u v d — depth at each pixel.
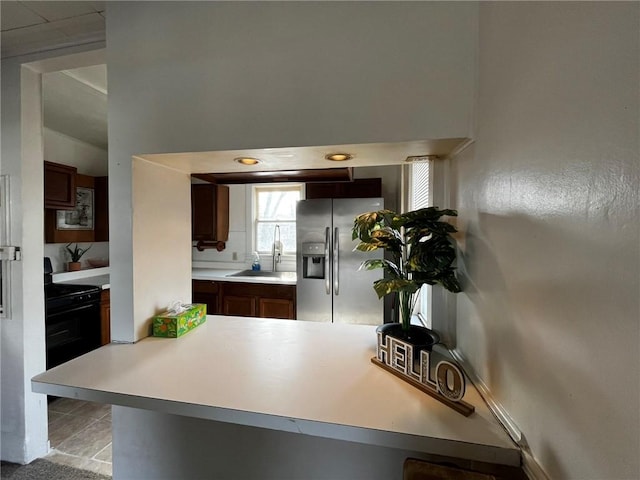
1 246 1.79
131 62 1.28
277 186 3.99
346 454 1.23
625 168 0.44
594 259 0.50
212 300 3.50
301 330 1.56
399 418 0.84
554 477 0.61
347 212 3.02
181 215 1.65
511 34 0.78
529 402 0.70
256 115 1.18
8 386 1.82
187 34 1.23
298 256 3.13
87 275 3.51
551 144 0.62
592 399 0.51
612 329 0.47
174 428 1.39
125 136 1.30
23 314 1.79
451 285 1.08
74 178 3.18
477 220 1.01
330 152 1.23
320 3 1.13
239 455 1.33
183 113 1.24
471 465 1.00
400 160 1.36
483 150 0.96
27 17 1.40
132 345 1.35
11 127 1.76
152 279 1.45
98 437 2.10
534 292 0.68
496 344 0.87
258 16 1.17
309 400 0.93
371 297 2.99
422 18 1.06
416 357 1.09
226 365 1.17
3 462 1.84
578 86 0.54
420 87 1.06
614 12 0.46
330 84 1.12
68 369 1.14
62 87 2.58
